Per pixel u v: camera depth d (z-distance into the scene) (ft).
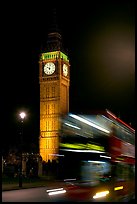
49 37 493.77
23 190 116.98
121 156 86.48
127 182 85.71
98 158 90.53
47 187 129.39
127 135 89.66
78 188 101.40
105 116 88.43
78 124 96.02
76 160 110.32
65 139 107.96
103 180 88.58
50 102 477.77
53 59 482.28
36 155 233.55
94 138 91.20
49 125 471.21
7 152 308.60
